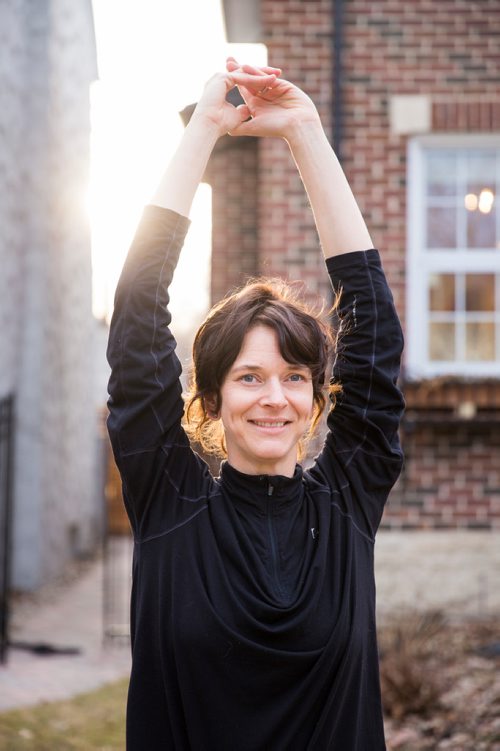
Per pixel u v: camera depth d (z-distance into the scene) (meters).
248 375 1.78
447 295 7.23
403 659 5.20
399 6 7.08
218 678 1.67
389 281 7.07
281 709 1.66
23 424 9.66
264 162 7.07
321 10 7.08
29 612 8.42
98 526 14.46
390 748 4.54
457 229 7.23
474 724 4.76
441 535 7.01
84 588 9.95
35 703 5.22
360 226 1.97
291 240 7.04
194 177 1.88
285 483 1.79
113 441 1.80
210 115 1.90
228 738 1.65
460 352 7.23
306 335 1.78
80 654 6.68
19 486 9.60
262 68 1.93
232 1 7.54
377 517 1.91
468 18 7.08
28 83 9.82
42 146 9.84
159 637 1.72
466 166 7.22
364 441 1.90
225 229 8.06
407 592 6.98
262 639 1.66
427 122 7.03
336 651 1.69
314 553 1.78
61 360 11.09
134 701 1.74
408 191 7.09
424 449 7.04
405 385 6.94
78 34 11.78
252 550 1.73
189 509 1.79
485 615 6.94
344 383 1.92
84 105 12.48
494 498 7.01
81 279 12.66
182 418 1.99
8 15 8.94
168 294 1.85
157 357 1.80
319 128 1.97
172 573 1.73
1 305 8.95
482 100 7.04
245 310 1.79
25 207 9.80
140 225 1.85
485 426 7.02
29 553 9.56
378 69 7.08
